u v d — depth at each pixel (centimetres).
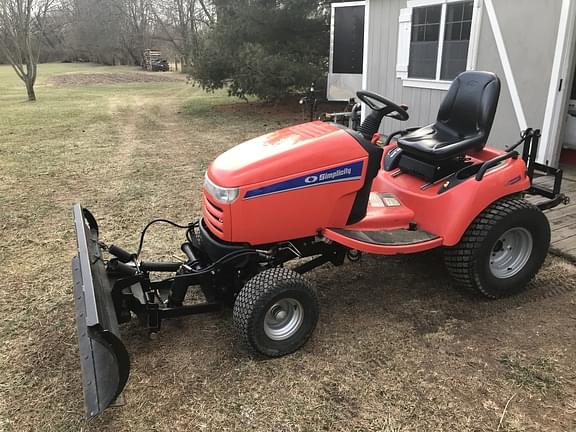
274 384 270
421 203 332
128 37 4300
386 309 338
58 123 1150
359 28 1045
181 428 242
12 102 1611
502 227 321
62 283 381
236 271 296
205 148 865
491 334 307
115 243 451
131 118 1238
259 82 1235
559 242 415
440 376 272
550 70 569
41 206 557
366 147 299
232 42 1323
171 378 275
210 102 1552
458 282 340
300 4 1241
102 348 249
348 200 301
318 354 293
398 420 243
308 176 284
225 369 282
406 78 787
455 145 331
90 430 242
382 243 306
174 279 290
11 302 354
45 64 4409
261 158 283
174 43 3812
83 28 4372
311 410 251
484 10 634
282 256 310
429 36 730
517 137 624
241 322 273
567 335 304
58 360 292
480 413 246
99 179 665
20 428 243
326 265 400
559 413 245
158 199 577
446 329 313
